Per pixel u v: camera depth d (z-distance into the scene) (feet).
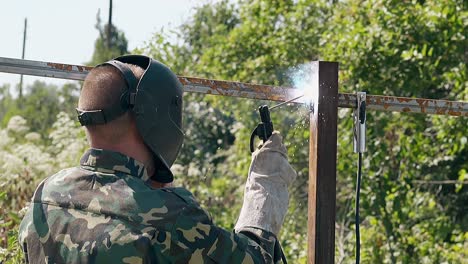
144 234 7.97
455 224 35.58
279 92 11.19
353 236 34.65
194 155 50.88
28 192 23.26
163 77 8.66
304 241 34.17
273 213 9.24
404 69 34.86
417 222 36.01
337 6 39.47
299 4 41.29
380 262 34.27
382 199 33.91
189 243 8.06
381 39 34.81
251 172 9.61
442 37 34.19
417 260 34.30
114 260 7.91
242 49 42.78
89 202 8.19
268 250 8.93
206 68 43.24
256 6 43.19
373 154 33.76
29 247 8.36
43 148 34.60
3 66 10.55
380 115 34.06
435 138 35.65
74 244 8.07
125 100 8.44
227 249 8.21
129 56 8.82
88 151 8.50
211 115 53.01
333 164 10.83
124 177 8.30
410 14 34.40
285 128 31.94
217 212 37.19
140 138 8.53
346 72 35.22
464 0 34.17
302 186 38.14
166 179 8.75
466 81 33.58
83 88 8.58
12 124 35.17
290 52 40.16
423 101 11.67
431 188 37.19
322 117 10.84
